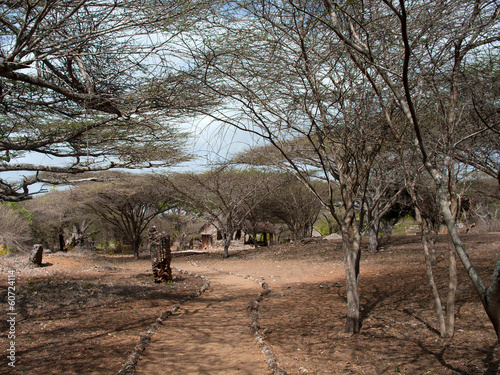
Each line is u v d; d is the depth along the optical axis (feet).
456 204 16.38
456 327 17.47
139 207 83.76
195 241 146.41
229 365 15.57
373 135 17.70
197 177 65.26
